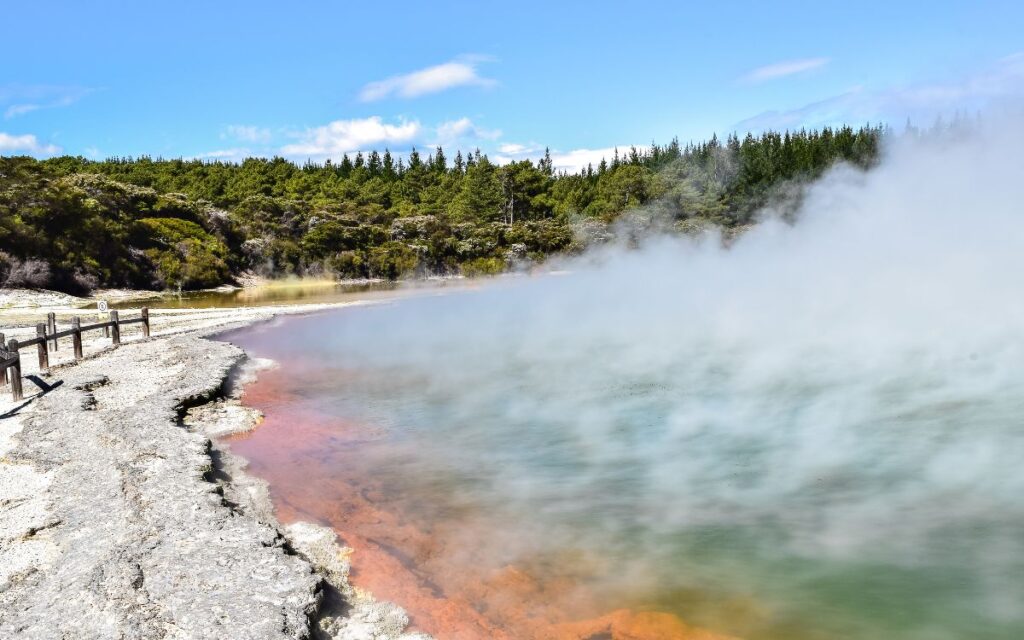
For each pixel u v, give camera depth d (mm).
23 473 8367
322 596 5758
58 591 5543
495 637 5516
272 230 52875
